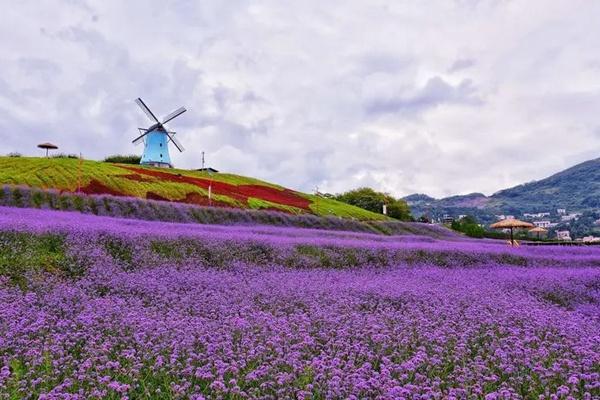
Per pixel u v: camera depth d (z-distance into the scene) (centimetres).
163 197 5200
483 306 1434
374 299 1554
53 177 5072
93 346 954
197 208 4784
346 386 781
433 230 6419
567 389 756
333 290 1623
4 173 4988
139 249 2155
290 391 766
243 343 988
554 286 1989
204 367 845
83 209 4147
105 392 730
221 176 7706
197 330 1048
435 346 1004
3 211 3016
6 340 957
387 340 1041
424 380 845
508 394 738
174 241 2352
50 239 2072
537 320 1241
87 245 2047
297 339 1038
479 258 3098
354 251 2806
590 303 1834
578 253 3825
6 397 725
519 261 3180
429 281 2017
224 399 771
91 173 5466
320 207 6431
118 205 4403
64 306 1245
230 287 1623
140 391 802
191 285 1608
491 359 944
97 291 1510
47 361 848
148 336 1009
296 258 2505
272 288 1627
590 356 930
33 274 1630
